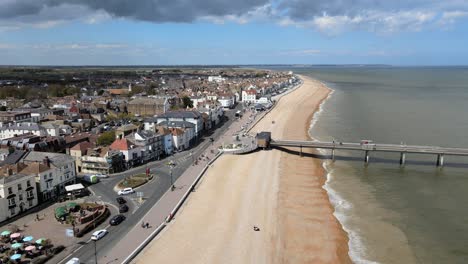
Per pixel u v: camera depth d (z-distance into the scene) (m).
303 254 68.31
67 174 98.00
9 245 67.00
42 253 64.56
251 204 89.12
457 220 82.69
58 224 76.44
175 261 64.31
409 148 125.00
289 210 86.62
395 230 78.06
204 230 75.44
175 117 164.88
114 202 88.56
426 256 68.38
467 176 112.94
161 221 78.19
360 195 97.19
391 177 112.12
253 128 184.88
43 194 89.31
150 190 96.62
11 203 80.00
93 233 70.81
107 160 109.62
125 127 148.62
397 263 66.19
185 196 91.88
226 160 126.44
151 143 125.44
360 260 67.00
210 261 64.69
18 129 154.62
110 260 62.97
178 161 124.56
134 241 69.56
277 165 121.88
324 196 95.94
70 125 174.00
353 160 130.00
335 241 73.19
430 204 91.50
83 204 85.00
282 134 169.38
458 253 69.25
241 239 72.44
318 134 169.25
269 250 69.00
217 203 89.19
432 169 120.19
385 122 196.62
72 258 62.44
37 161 98.88
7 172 85.00
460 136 161.50
